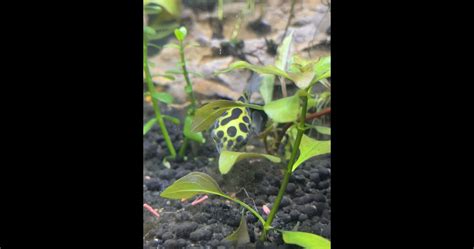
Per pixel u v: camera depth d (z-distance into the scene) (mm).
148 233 162
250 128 198
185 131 226
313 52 209
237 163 197
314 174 188
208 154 239
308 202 171
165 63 291
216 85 265
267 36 238
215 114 152
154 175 217
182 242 152
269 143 223
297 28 217
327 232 154
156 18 273
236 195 179
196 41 267
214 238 155
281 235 153
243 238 150
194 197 182
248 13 241
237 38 248
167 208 180
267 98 207
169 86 290
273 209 150
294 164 152
